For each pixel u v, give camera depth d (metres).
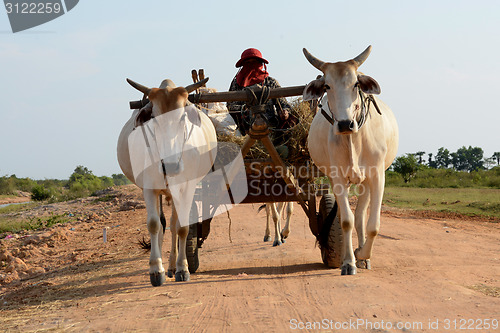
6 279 8.05
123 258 8.91
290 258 7.97
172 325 4.31
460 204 17.44
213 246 9.65
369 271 6.40
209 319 4.41
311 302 4.81
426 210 15.94
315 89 5.91
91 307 5.23
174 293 5.53
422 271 6.22
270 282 5.84
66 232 13.91
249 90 6.26
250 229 11.91
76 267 8.48
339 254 6.66
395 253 7.96
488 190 25.30
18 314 5.31
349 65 5.73
